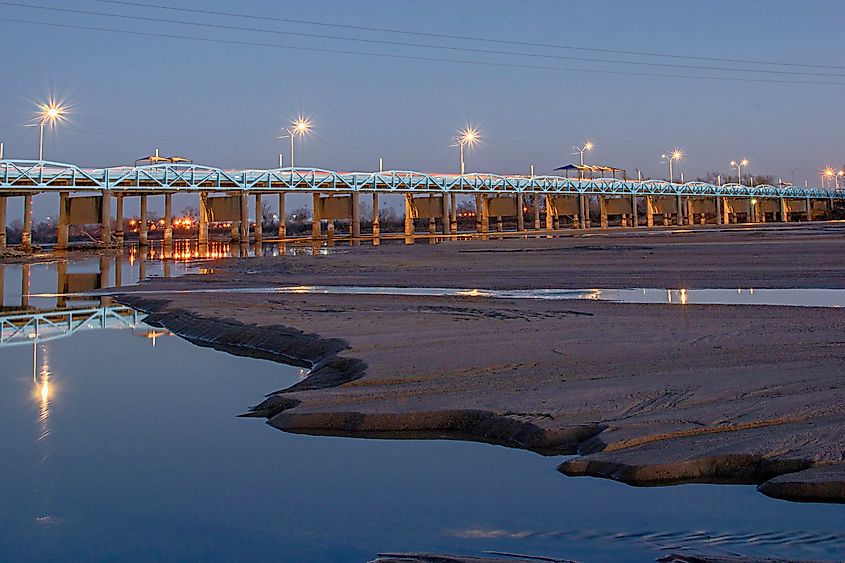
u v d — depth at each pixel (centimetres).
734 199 15812
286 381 1304
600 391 1016
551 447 851
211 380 1320
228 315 2036
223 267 4572
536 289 2681
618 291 2536
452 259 4491
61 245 7788
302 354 1533
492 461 812
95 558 595
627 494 691
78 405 1136
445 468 794
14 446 917
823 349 1305
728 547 564
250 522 661
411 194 10444
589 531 608
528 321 1770
